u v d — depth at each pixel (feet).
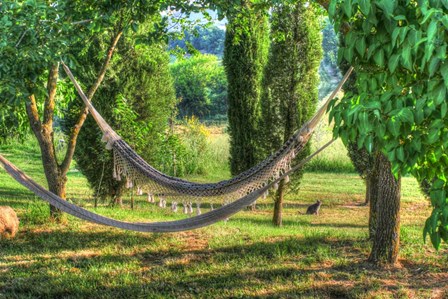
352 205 50.62
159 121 45.27
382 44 10.24
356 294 22.25
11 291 23.08
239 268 25.58
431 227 10.76
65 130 43.68
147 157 44.52
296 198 53.93
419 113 9.95
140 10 23.93
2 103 21.61
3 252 27.81
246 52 45.80
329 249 28.30
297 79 39.29
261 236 31.12
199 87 128.77
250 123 46.16
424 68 10.28
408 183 62.85
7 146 75.77
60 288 23.18
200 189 21.91
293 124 39.60
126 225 21.06
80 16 24.00
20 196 48.78
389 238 25.98
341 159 72.28
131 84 42.93
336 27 10.69
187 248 28.81
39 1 20.51
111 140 23.48
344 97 11.53
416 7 10.07
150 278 24.47
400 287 23.16
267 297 22.20
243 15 35.70
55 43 21.20
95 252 28.17
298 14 38.81
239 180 21.21
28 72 21.11
